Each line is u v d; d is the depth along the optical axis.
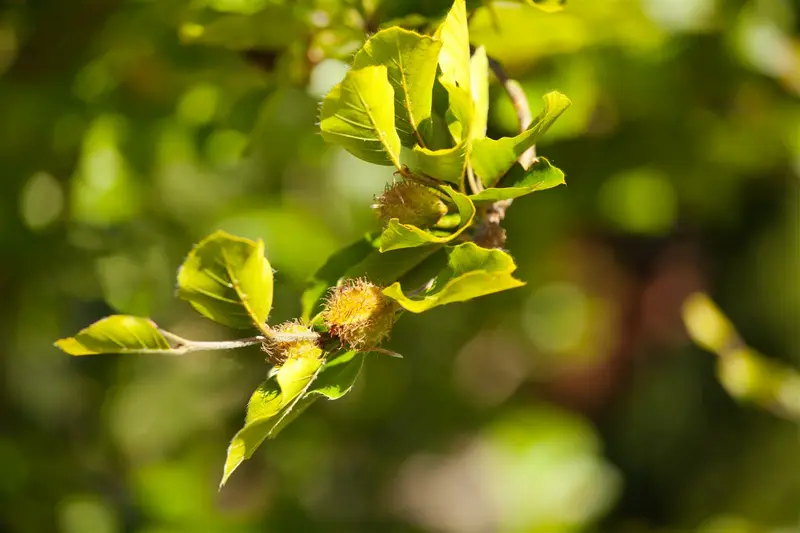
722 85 1.43
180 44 1.13
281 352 0.78
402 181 0.80
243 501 1.96
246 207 1.63
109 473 1.71
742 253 2.48
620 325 2.89
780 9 1.40
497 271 0.75
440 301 0.76
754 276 2.42
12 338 1.63
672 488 2.71
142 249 1.57
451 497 2.78
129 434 1.89
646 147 1.57
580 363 2.87
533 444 2.39
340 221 1.66
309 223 1.62
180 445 1.88
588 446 2.48
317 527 1.92
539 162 0.80
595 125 1.51
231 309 0.77
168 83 1.26
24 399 1.71
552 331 2.50
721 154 1.57
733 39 1.33
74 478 1.57
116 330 0.76
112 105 1.29
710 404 2.66
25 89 1.32
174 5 1.14
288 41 0.95
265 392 0.78
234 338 1.72
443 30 0.79
